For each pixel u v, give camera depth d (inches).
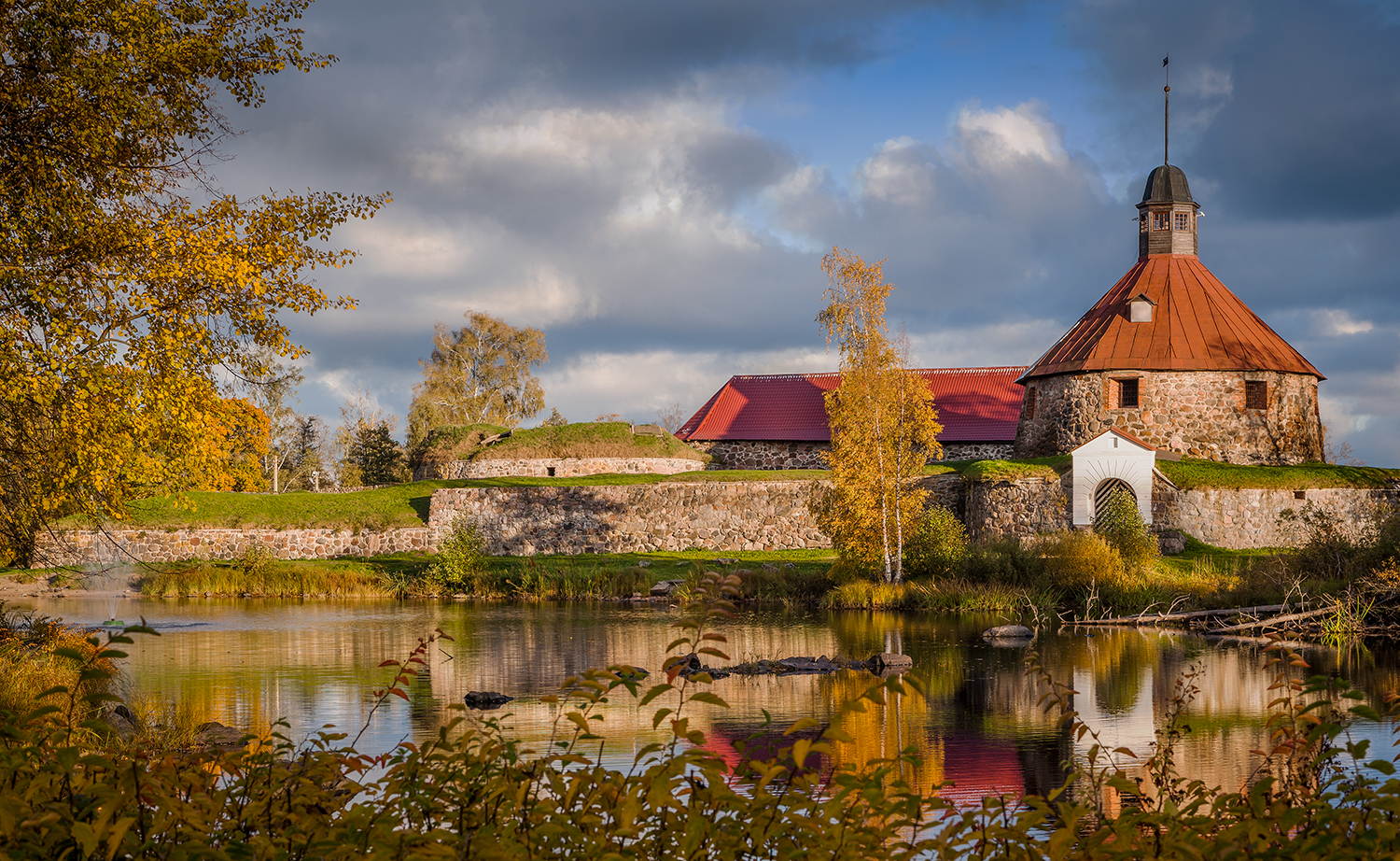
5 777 185.6
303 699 674.8
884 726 601.3
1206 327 1768.0
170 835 181.9
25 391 524.7
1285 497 1523.1
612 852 170.1
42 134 546.9
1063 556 1263.5
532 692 703.1
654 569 1594.5
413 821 202.5
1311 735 216.2
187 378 565.9
